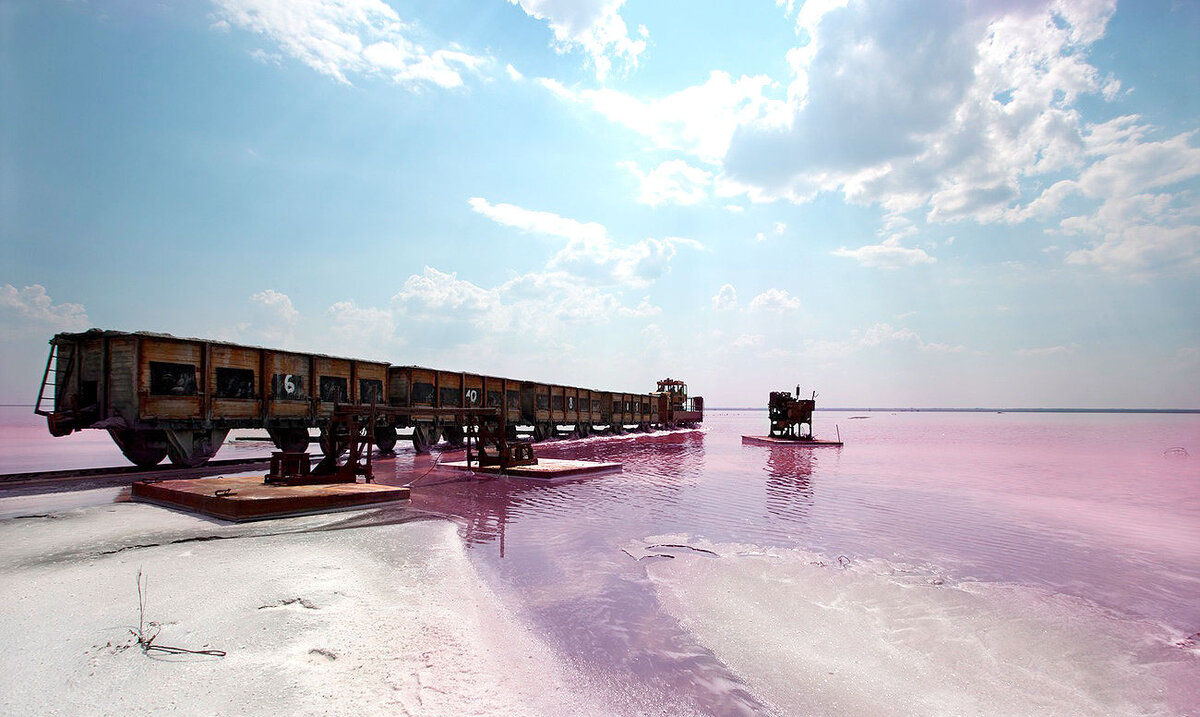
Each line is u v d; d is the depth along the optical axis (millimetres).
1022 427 62781
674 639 4238
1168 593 5398
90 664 3371
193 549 6281
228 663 3463
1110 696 3439
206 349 13445
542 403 28250
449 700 3160
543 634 4270
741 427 60969
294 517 8312
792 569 6102
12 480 11586
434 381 20375
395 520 8391
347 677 3359
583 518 8867
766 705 3277
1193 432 48312
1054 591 5430
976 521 8766
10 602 4461
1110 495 11555
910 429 55906
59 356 13109
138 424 12289
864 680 3633
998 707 3303
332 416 11312
